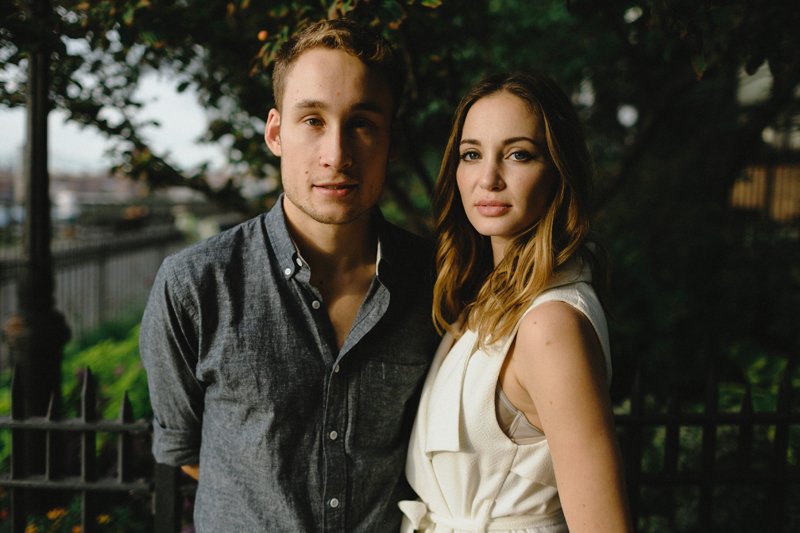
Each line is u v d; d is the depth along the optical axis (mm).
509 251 1551
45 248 2965
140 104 3174
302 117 1479
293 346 1536
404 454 1640
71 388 3920
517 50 4926
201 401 1674
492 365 1451
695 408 3172
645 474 2229
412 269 1699
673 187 5359
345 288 1618
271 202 3982
